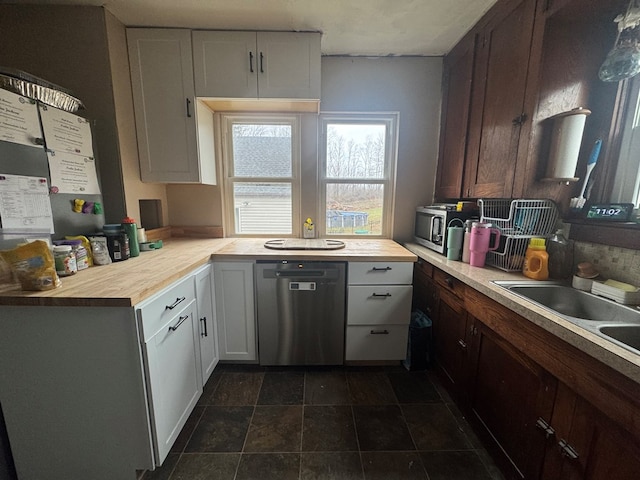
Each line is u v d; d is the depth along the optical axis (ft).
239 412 5.05
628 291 3.46
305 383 5.83
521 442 3.42
